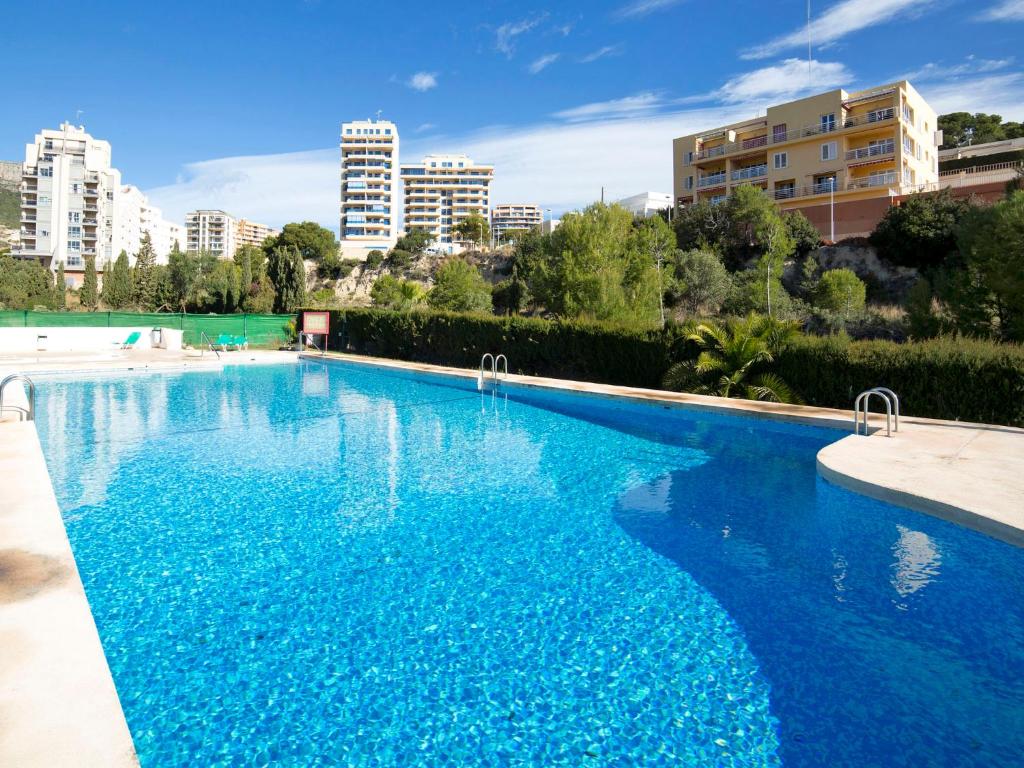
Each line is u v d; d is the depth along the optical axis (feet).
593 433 37.76
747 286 112.16
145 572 17.52
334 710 11.50
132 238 368.89
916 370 37.32
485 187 450.71
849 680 12.42
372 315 93.35
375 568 17.89
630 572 17.66
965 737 10.73
